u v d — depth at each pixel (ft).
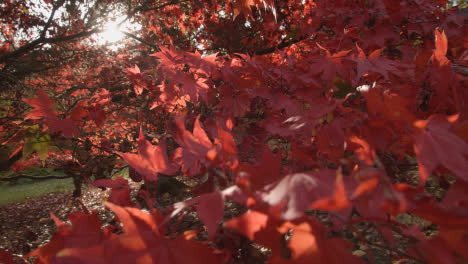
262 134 3.60
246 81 4.30
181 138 2.15
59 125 4.11
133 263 1.36
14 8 20.65
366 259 4.35
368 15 4.62
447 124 1.77
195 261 1.49
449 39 4.47
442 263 1.11
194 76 4.68
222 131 1.73
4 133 6.28
